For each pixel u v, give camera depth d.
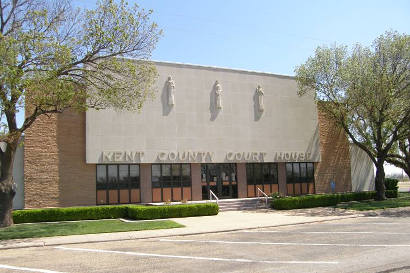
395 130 27.41
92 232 15.91
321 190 31.16
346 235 14.07
